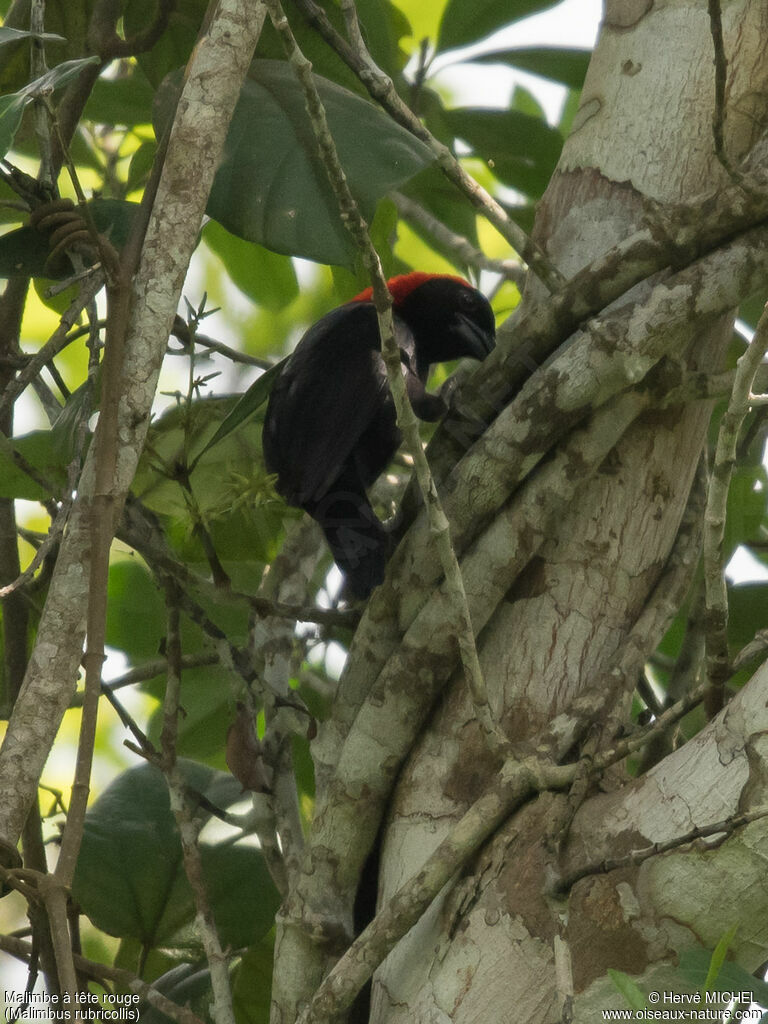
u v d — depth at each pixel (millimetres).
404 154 5555
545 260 5828
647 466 5613
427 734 5457
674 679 7098
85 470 5301
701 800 4504
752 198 5465
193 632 8922
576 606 5473
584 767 4879
